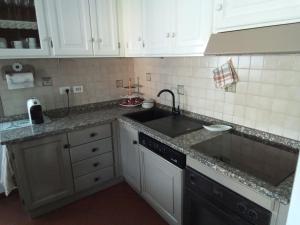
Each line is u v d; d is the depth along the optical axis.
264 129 1.58
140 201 2.27
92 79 2.57
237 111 1.73
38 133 1.83
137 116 2.43
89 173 2.26
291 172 1.16
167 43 1.74
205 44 1.43
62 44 1.99
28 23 1.89
